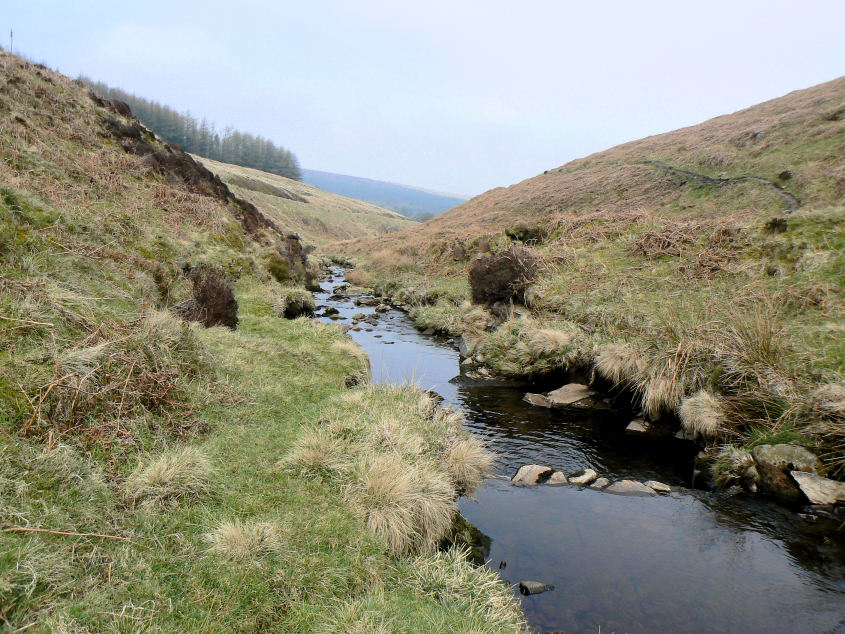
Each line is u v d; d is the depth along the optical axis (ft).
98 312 23.29
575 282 53.36
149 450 17.92
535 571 18.15
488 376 42.55
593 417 33.73
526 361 42.55
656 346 35.19
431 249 108.58
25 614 10.46
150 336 23.13
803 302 35.19
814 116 126.93
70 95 74.84
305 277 90.53
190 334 25.79
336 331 44.68
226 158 589.73
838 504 21.44
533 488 24.45
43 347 18.75
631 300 45.11
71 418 16.84
